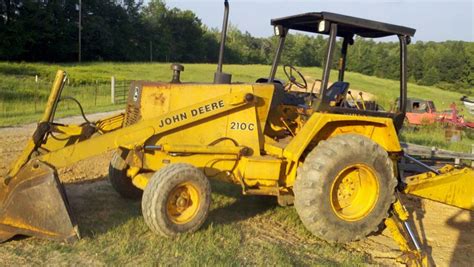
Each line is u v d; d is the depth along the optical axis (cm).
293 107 588
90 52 7131
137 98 569
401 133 1514
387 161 543
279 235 545
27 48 6347
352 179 546
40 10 6353
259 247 491
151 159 528
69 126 551
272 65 656
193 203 497
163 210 472
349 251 529
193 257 440
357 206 545
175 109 545
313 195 509
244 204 638
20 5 6200
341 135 539
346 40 646
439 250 573
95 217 541
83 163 835
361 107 619
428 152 862
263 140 571
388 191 548
